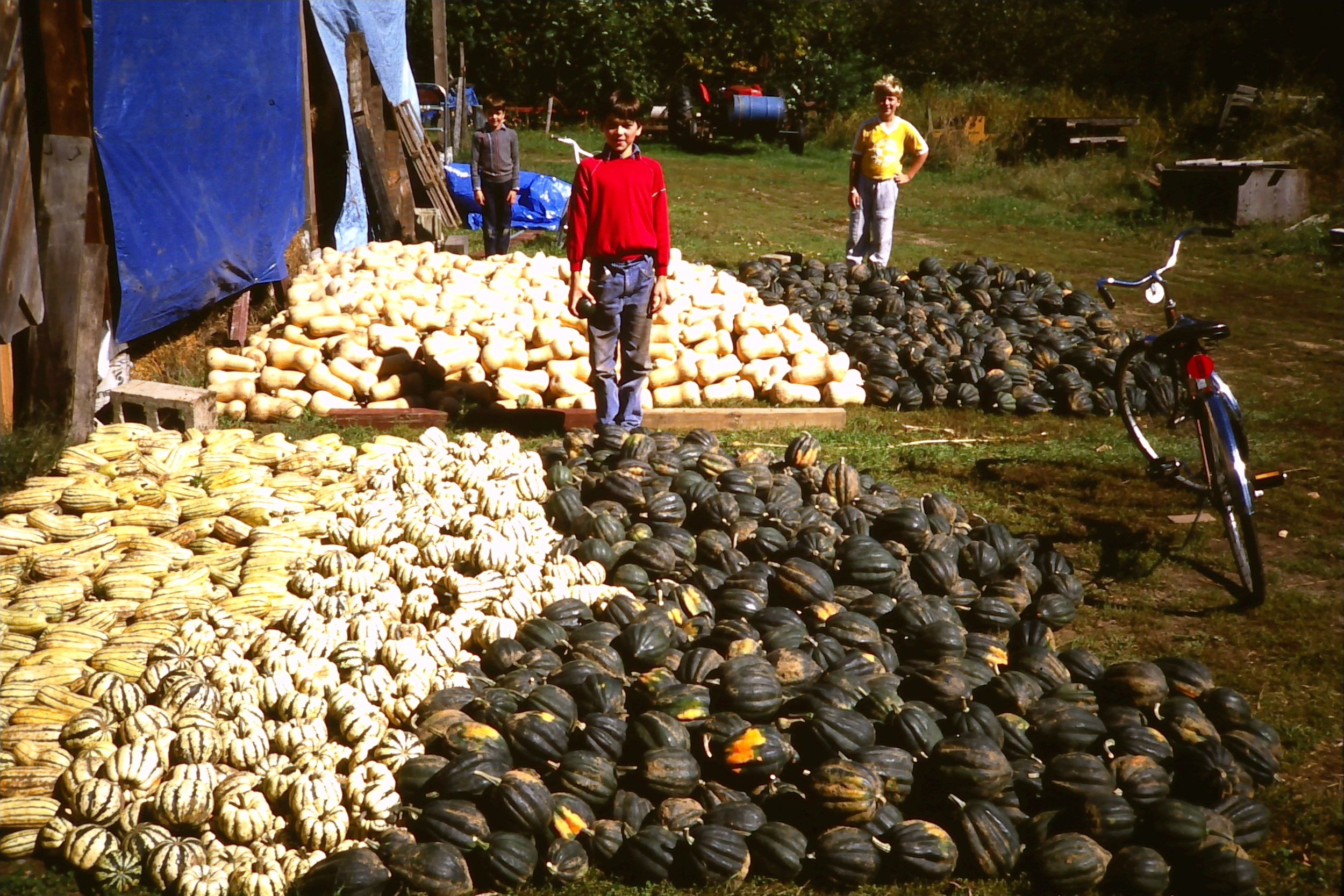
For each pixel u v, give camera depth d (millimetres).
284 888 4113
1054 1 40438
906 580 6129
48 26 7715
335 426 8867
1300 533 7539
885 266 13914
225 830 4301
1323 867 4340
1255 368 11766
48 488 6668
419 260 11773
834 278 13219
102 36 8891
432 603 5719
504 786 4312
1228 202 21875
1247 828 4426
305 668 5000
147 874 4141
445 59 26203
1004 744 4742
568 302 8266
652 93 40281
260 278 10484
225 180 10039
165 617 5555
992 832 4293
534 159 29391
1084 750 4680
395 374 9375
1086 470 8625
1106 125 29125
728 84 40000
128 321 9094
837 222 21188
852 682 4980
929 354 10625
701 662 5102
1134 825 4312
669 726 4648
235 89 10133
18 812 4305
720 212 21547
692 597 5816
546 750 4605
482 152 14820
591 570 6070
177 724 4641
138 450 7383
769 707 4871
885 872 4285
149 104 9195
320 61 13453
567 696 4863
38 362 7844
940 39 40281
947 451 8977
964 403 10227
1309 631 6156
